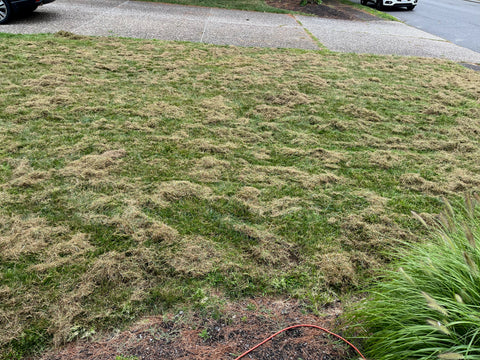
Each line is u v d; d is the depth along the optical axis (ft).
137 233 8.81
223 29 30.96
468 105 18.76
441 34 37.50
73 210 9.41
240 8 40.91
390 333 5.70
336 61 24.66
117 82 18.13
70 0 36.01
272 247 8.82
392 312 5.90
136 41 25.11
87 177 10.75
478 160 13.60
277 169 12.12
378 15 45.16
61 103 15.34
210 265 8.14
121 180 10.78
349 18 41.73
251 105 17.02
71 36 24.43
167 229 9.00
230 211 9.94
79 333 6.53
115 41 24.64
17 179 10.30
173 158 12.26
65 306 6.93
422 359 4.95
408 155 13.67
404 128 15.84
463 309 5.28
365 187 11.59
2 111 14.15
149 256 8.19
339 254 8.78
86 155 11.82
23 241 8.25
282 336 6.77
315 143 14.10
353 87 20.21
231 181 11.32
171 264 8.05
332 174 12.04
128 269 7.84
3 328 6.44
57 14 30.40
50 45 22.49
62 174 10.75
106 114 14.82
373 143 14.39
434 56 28.19
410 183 11.94
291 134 14.65
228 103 16.97
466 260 5.17
